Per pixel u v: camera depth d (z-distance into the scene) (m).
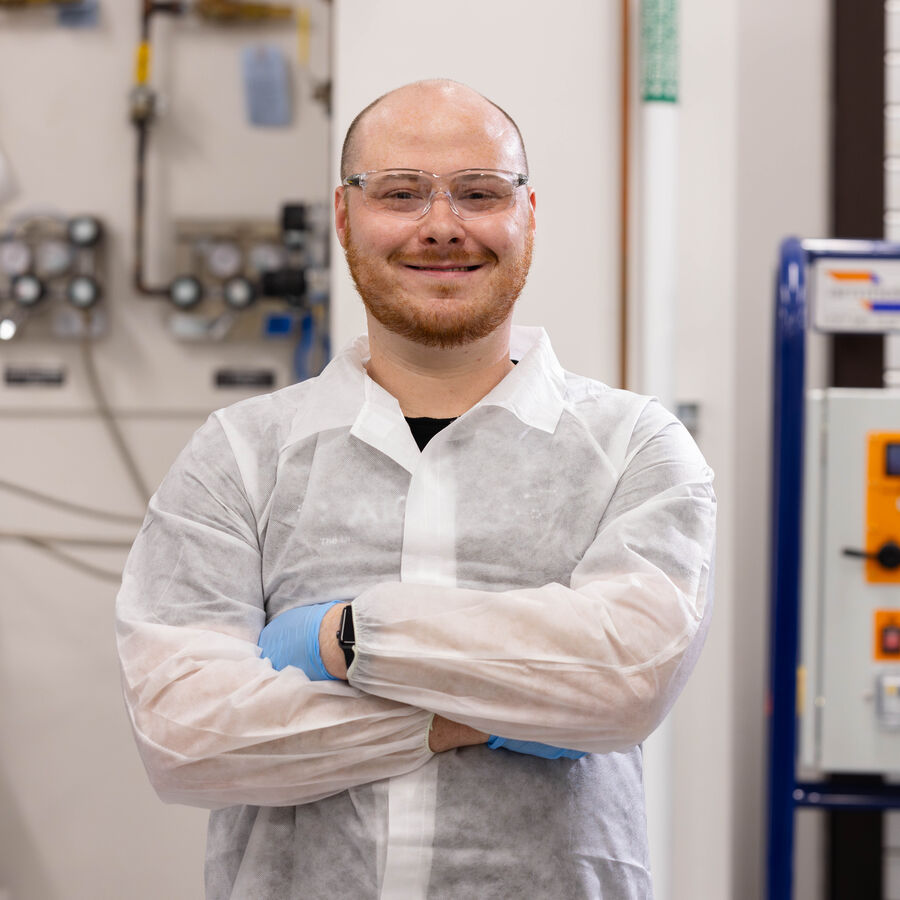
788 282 2.14
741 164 2.84
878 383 2.75
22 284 2.69
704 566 1.14
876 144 2.78
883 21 2.77
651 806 2.18
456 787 1.11
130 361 2.81
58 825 2.81
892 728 2.25
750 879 2.77
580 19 2.29
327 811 1.13
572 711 1.04
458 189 1.17
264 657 1.13
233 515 1.20
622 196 2.28
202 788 1.07
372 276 1.18
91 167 2.79
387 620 1.06
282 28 2.77
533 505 1.19
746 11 2.85
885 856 2.74
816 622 2.28
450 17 2.27
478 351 1.24
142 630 1.11
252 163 2.78
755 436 2.81
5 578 2.81
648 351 2.23
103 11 2.79
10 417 2.82
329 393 1.27
